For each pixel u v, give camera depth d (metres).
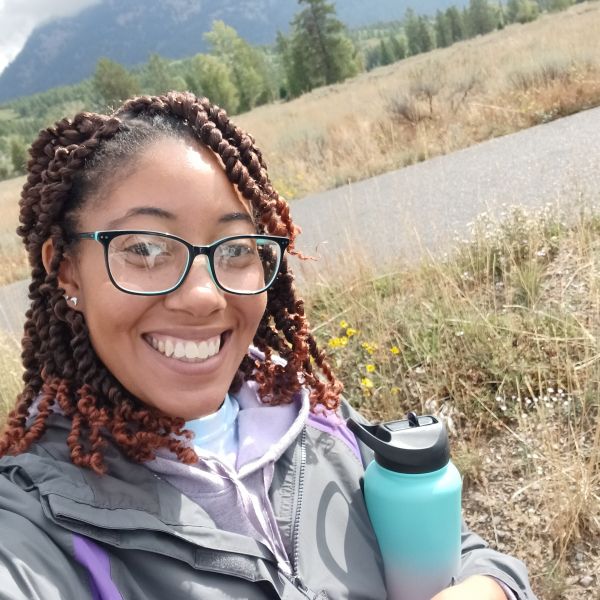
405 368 1.15
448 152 3.17
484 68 4.86
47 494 0.36
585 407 0.96
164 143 0.40
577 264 1.24
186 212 0.40
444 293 1.22
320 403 0.53
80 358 0.41
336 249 1.72
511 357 1.05
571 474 0.85
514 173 2.21
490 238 1.41
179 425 0.42
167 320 0.40
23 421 0.43
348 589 0.45
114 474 0.39
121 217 0.39
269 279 0.46
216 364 0.42
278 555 0.43
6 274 3.46
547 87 3.59
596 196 1.60
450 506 0.48
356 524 0.49
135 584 0.36
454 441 1.02
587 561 0.80
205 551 0.39
